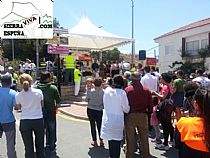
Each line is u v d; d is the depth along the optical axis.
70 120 11.91
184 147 3.18
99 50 24.88
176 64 36.56
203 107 3.14
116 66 16.61
